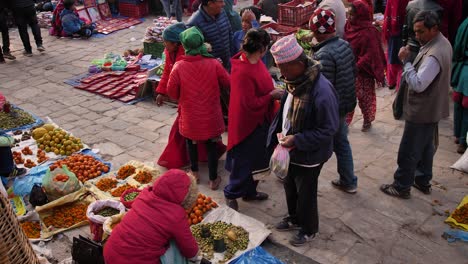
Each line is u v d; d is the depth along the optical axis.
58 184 4.81
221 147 5.76
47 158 5.84
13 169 5.36
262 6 9.95
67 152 5.96
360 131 6.32
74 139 6.14
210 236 4.25
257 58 4.19
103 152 6.10
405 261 4.05
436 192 4.95
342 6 5.70
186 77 4.73
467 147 5.53
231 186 4.62
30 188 5.20
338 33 5.80
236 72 4.22
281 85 7.48
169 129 6.70
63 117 7.20
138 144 6.30
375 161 5.59
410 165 4.62
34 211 4.67
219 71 4.82
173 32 5.04
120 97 7.81
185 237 3.13
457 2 6.27
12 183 5.36
